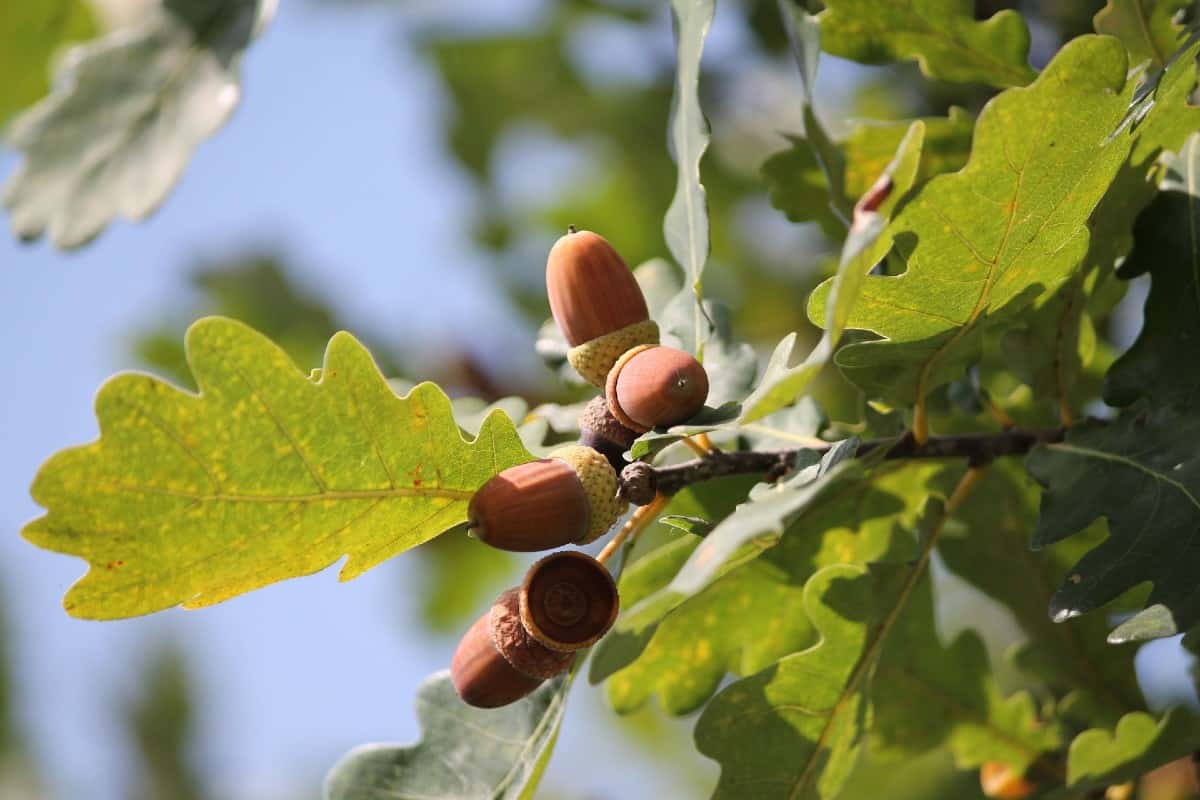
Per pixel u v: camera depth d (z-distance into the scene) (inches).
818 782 23.0
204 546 20.9
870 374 22.3
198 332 20.5
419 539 21.7
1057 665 25.3
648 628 22.0
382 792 23.0
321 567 21.5
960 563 25.3
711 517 24.4
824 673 22.8
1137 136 21.5
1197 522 21.2
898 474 24.3
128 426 20.4
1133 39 23.0
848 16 24.0
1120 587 21.2
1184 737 23.5
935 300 21.2
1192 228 22.5
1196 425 21.8
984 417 24.8
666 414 21.1
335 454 21.0
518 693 21.3
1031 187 20.5
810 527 24.4
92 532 20.5
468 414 25.3
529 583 20.6
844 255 19.2
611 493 21.0
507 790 22.7
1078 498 21.9
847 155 24.7
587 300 21.7
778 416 23.9
